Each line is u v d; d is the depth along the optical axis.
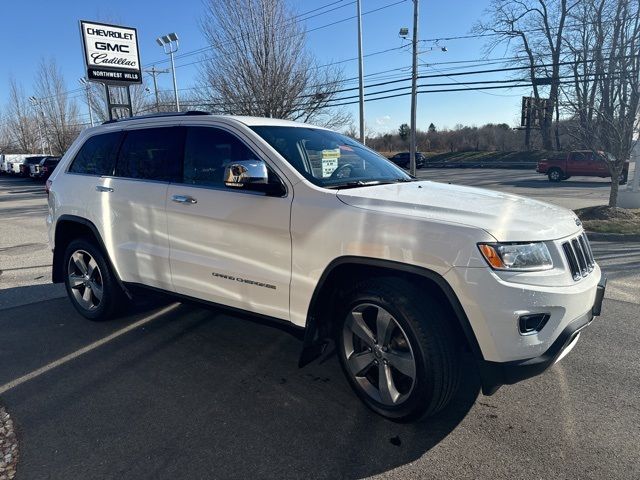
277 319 3.23
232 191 3.35
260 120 3.71
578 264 2.78
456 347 2.68
